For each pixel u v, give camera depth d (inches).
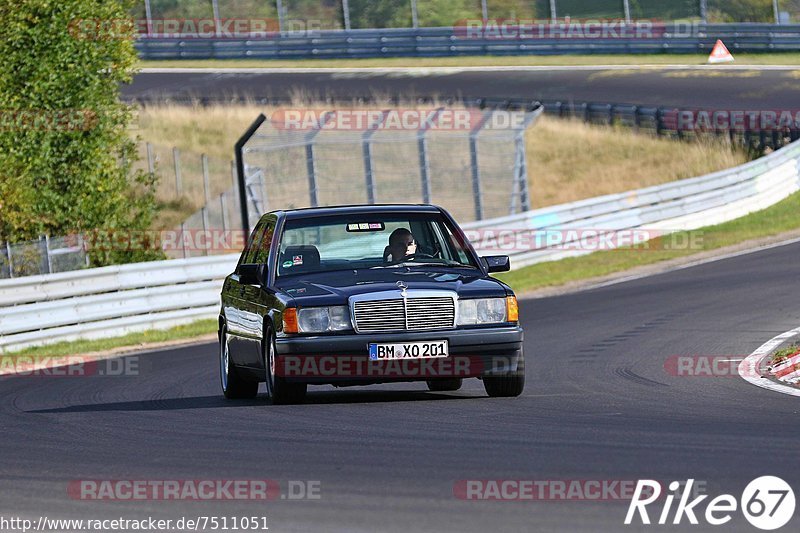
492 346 1374.3
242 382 1648.6
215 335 2721.5
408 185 5113.2
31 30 3371.1
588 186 5423.2
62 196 3454.7
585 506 834.8
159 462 1082.7
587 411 1300.4
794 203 4571.9
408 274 1449.3
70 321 2637.8
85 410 1555.1
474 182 4628.4
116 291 2815.0
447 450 1063.6
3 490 984.9
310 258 1504.7
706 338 2042.3
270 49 7450.8
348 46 7386.8
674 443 1060.5
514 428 1178.6
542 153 5713.6
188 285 2913.4
